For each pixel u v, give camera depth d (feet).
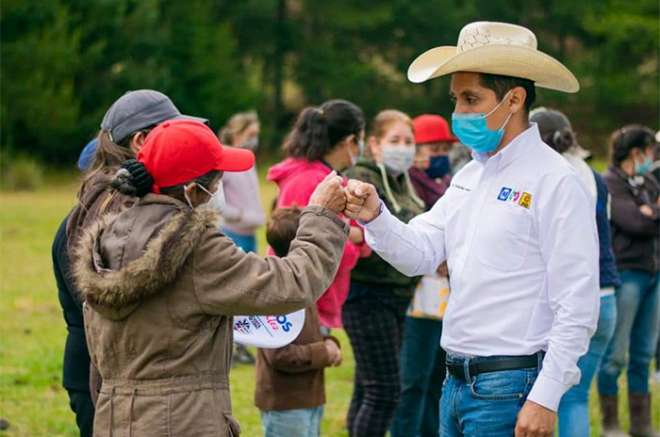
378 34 199.52
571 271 15.53
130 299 14.03
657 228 29.25
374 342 24.32
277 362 20.67
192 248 14.19
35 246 68.08
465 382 16.35
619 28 191.11
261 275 14.32
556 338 15.53
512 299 15.97
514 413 15.94
